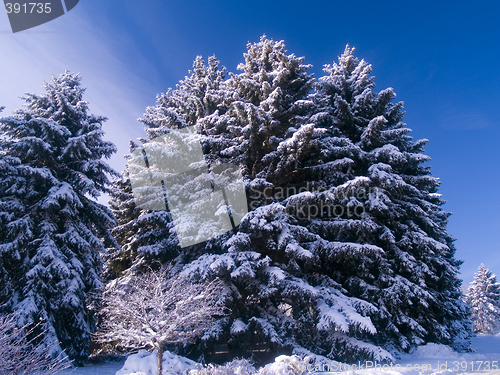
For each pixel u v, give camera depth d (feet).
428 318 46.80
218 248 41.68
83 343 39.32
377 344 43.04
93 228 48.91
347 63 66.28
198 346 34.96
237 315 37.73
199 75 67.82
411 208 50.83
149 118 63.36
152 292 26.02
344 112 52.06
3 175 38.83
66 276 38.17
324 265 46.65
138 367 21.70
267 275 36.65
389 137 52.85
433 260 51.78
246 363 25.21
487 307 152.56
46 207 38.09
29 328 33.83
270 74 49.29
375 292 43.70
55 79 53.31
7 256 36.68
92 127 48.60
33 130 42.32
